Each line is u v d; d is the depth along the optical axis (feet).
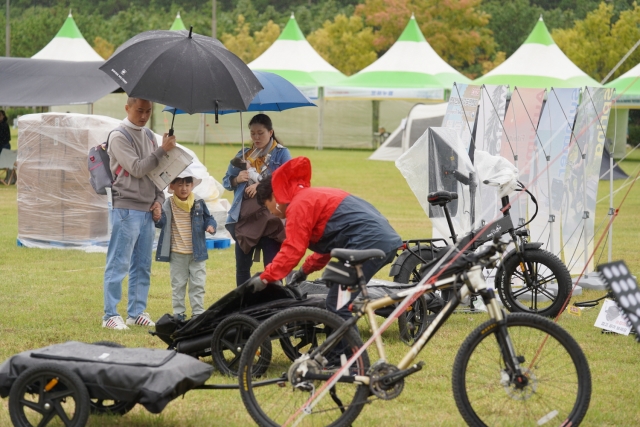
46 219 43.09
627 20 177.06
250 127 27.09
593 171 34.45
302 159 20.54
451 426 18.37
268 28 220.84
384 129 157.28
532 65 116.78
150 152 26.96
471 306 30.32
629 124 175.22
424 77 128.16
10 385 17.25
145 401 16.53
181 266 27.55
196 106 23.59
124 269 26.78
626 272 16.69
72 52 113.29
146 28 248.93
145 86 23.41
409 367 17.99
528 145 33.88
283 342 21.81
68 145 42.50
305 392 18.40
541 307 31.50
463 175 30.37
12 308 29.45
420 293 17.65
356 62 202.69
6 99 60.75
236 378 21.29
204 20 242.99
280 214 21.01
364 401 17.34
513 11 239.91
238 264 27.14
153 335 23.89
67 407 18.94
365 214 20.27
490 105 32.89
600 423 18.92
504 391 18.06
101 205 43.04
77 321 27.78
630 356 24.72
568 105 33.53
